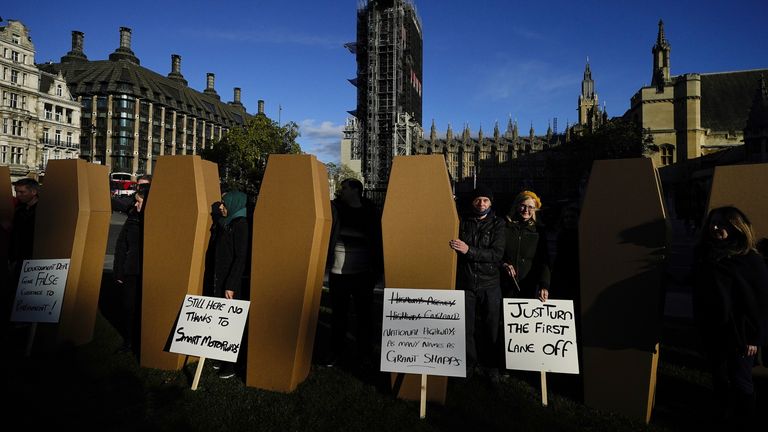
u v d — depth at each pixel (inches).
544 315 153.7
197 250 178.4
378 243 187.8
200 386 160.6
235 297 170.1
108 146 2716.5
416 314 148.0
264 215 162.2
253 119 1733.5
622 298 143.9
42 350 192.4
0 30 1868.8
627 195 144.7
